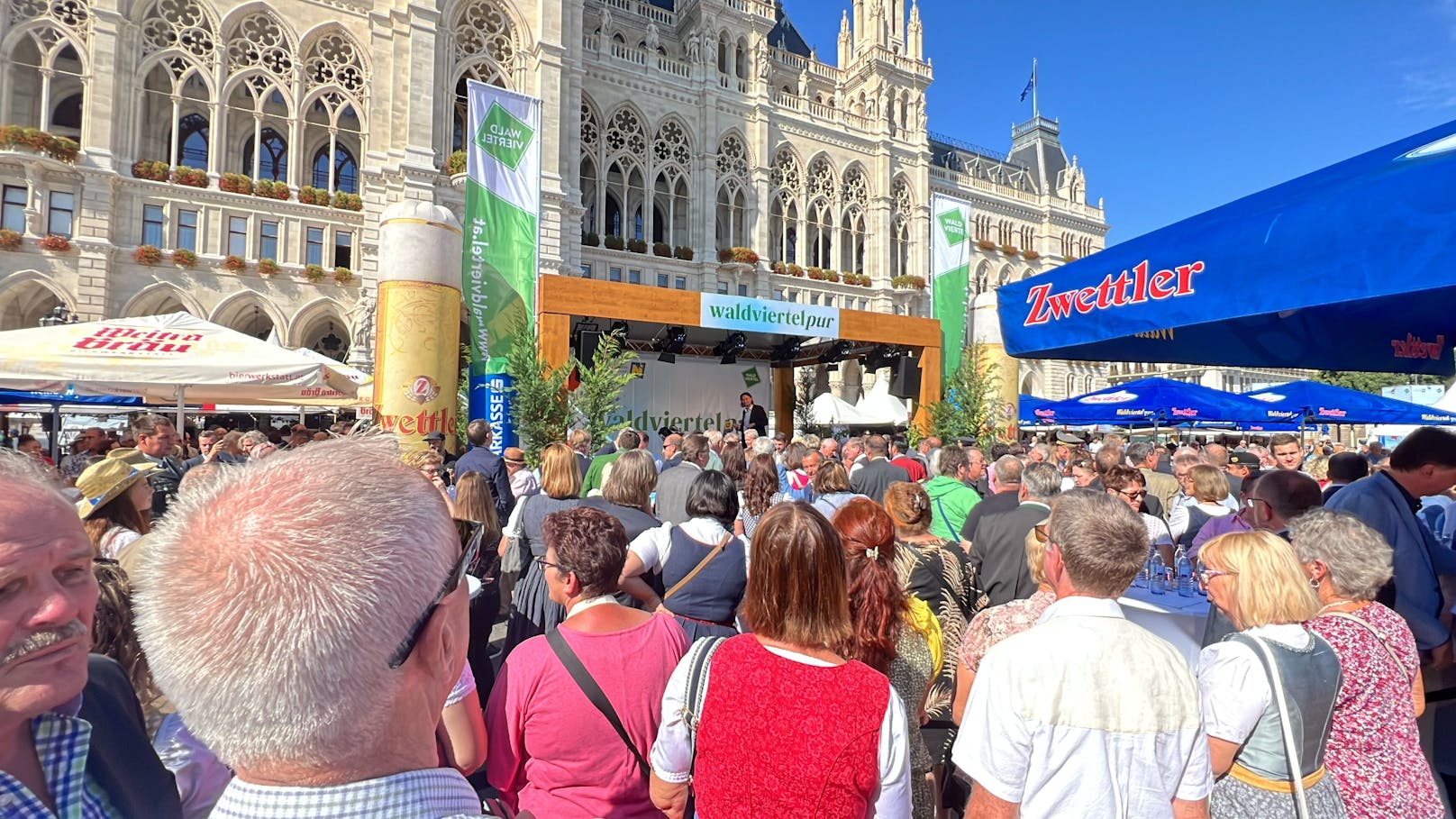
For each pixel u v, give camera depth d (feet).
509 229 54.24
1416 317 16.15
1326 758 7.62
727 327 59.57
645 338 77.92
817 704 6.26
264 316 97.45
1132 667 6.34
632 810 8.39
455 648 3.53
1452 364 17.03
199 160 96.89
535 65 104.37
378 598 2.89
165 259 83.35
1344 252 8.50
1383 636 8.24
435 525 3.38
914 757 9.87
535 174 55.52
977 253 168.45
